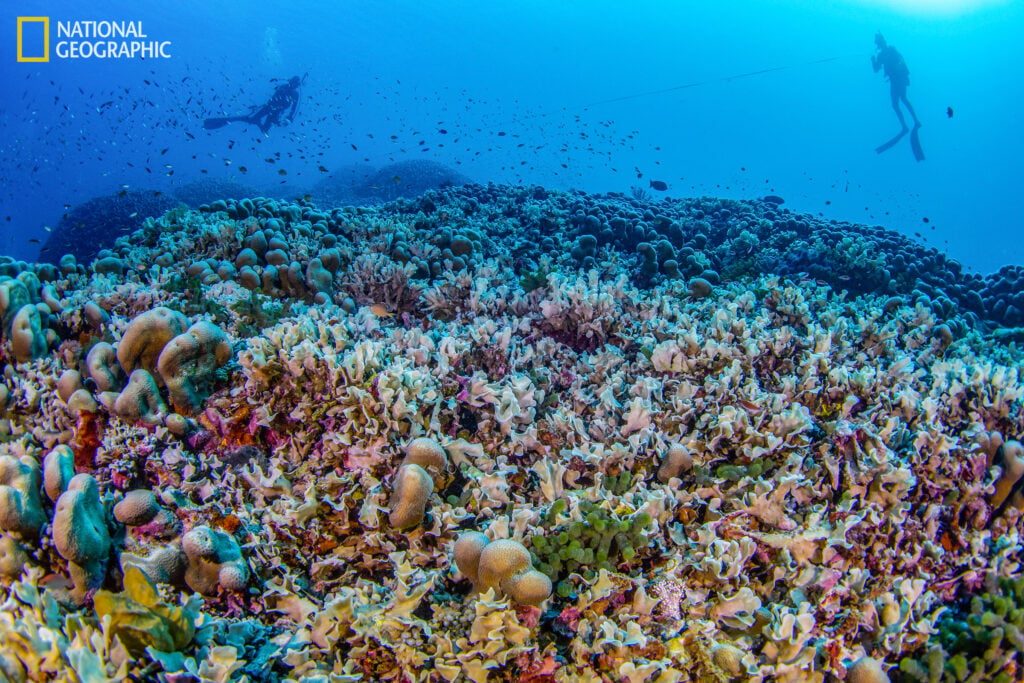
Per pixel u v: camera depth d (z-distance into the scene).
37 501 2.60
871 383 3.59
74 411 3.20
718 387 3.46
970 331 7.07
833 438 3.05
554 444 3.37
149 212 18.78
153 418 3.13
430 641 2.23
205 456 3.11
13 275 5.65
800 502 2.81
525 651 2.19
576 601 2.44
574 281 6.22
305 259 6.34
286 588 2.51
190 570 2.44
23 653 1.93
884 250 9.19
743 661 2.17
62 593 2.42
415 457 2.76
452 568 2.56
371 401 2.91
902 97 33.00
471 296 5.37
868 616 2.47
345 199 26.00
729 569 2.40
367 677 2.20
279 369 3.19
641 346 4.44
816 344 4.30
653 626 2.33
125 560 2.42
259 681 2.19
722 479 2.88
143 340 3.25
